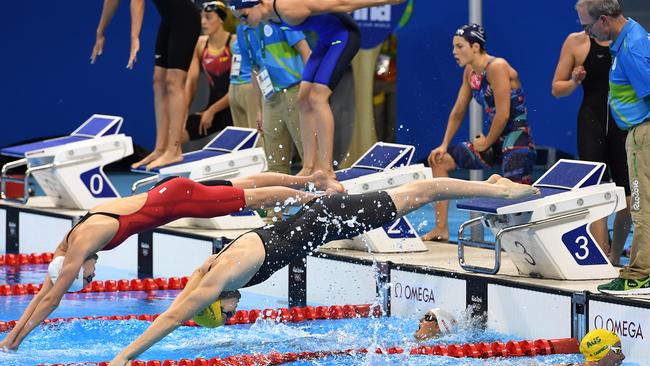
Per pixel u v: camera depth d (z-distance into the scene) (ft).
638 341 62.39
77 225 63.10
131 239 105.19
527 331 70.28
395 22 152.25
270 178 70.59
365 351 67.41
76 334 72.69
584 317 66.13
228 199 66.33
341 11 84.38
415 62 155.53
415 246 87.86
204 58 124.47
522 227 71.15
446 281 76.13
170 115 104.78
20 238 116.47
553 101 151.74
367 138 153.99
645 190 65.87
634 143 66.28
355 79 152.35
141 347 56.70
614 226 82.02
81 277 62.59
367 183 84.43
